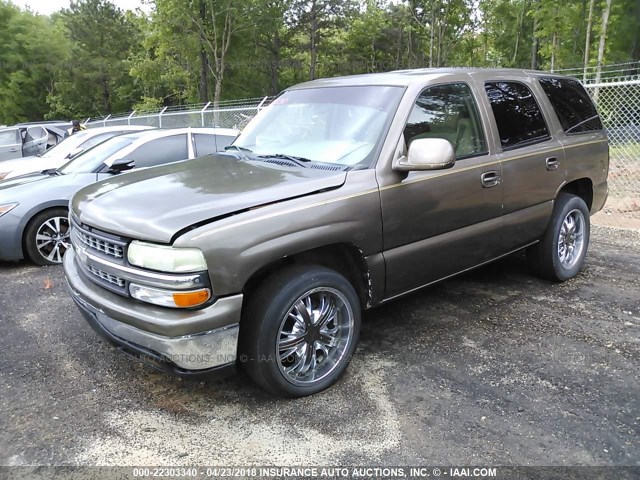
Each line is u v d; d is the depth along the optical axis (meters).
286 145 3.88
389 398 3.18
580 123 5.09
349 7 43.12
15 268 5.97
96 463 2.65
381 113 3.61
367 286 3.45
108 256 2.97
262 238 2.84
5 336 4.14
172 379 3.46
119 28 47.62
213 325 2.74
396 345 3.86
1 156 15.31
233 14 32.69
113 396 3.27
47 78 49.84
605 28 18.70
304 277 3.03
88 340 4.05
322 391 3.26
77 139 9.80
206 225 2.74
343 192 3.20
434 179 3.63
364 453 2.71
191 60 35.03
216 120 17.09
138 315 2.77
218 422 2.99
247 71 40.47
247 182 3.20
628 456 2.66
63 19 49.09
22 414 3.09
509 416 2.99
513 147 4.30
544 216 4.66
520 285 5.03
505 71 4.55
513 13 34.97
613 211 8.03
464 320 4.27
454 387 3.29
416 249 3.61
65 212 6.08
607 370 3.47
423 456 2.67
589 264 5.65
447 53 31.58
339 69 49.44
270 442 2.80
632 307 4.49
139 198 3.09
